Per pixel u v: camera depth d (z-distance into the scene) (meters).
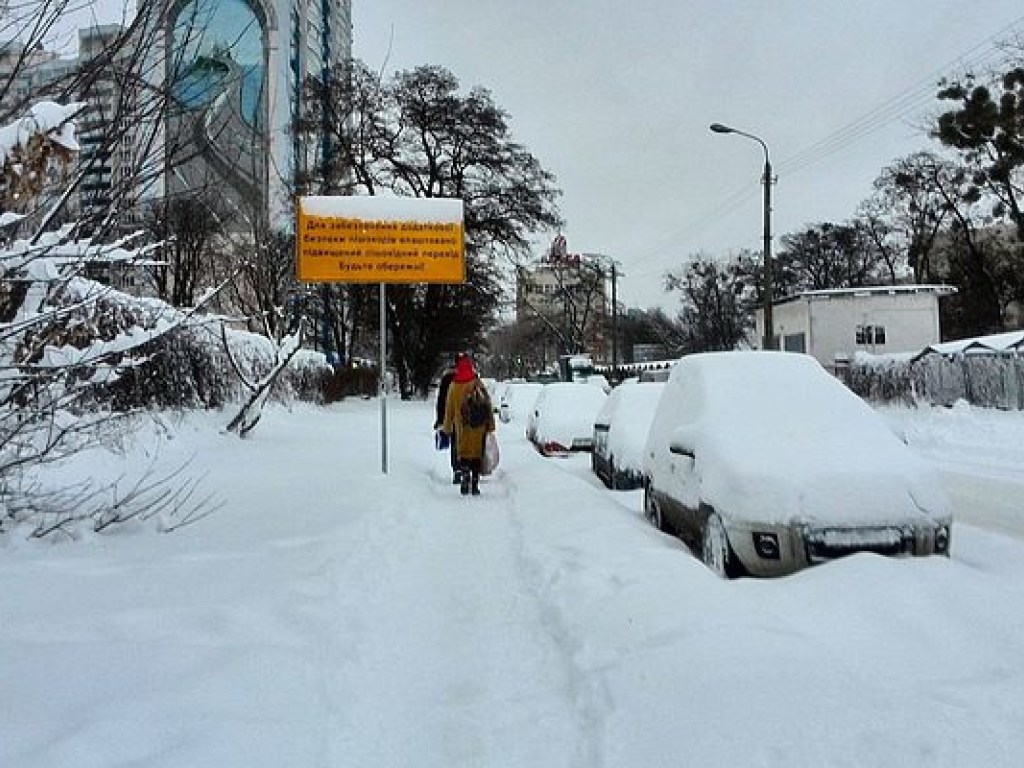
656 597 4.79
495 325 54.22
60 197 5.06
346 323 44.81
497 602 5.62
